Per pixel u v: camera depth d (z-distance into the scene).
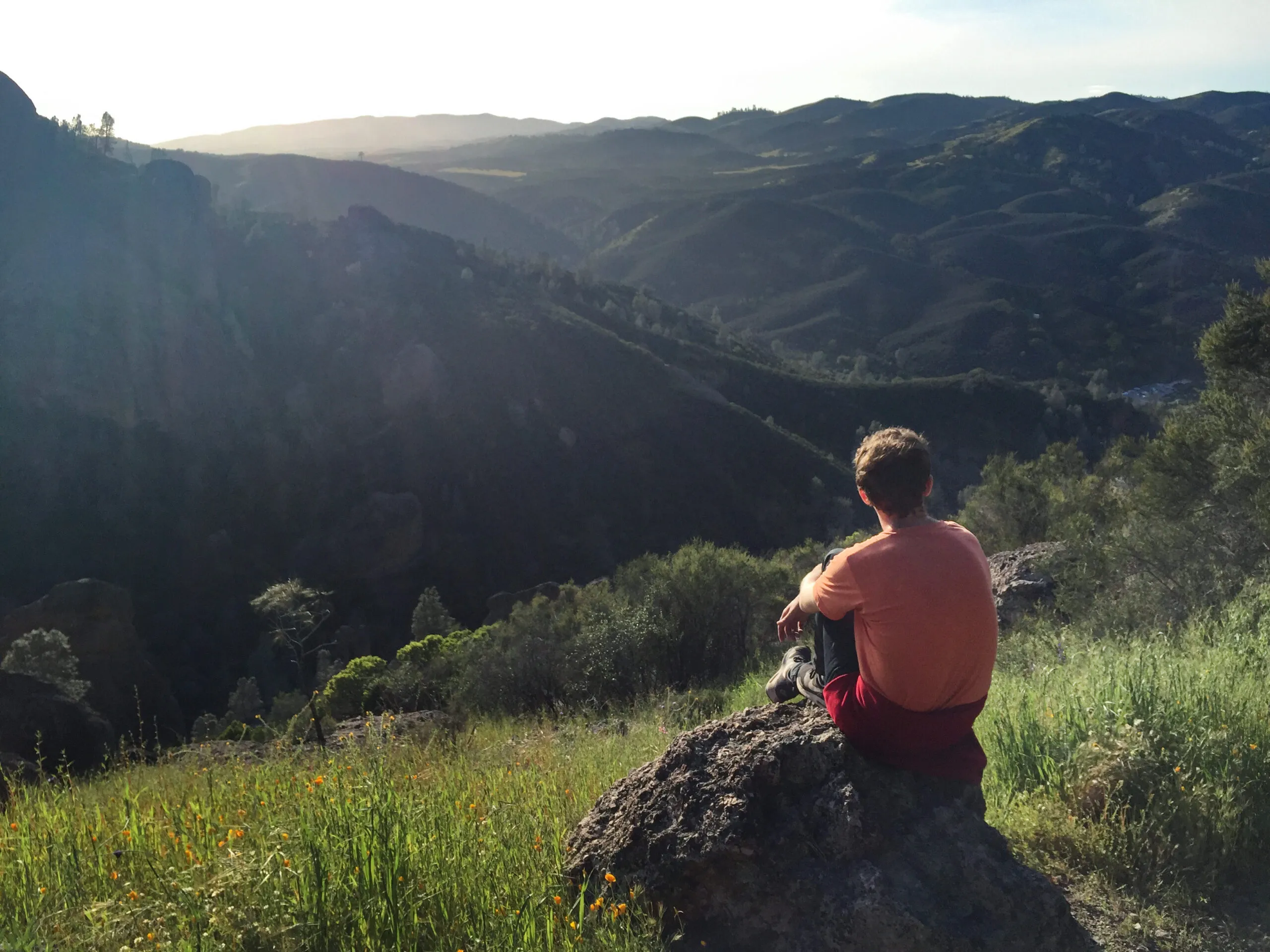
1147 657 4.34
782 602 15.00
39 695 11.96
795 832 2.33
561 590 20.09
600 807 2.71
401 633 96.31
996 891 2.22
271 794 3.67
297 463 105.19
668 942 2.30
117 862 2.78
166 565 93.81
